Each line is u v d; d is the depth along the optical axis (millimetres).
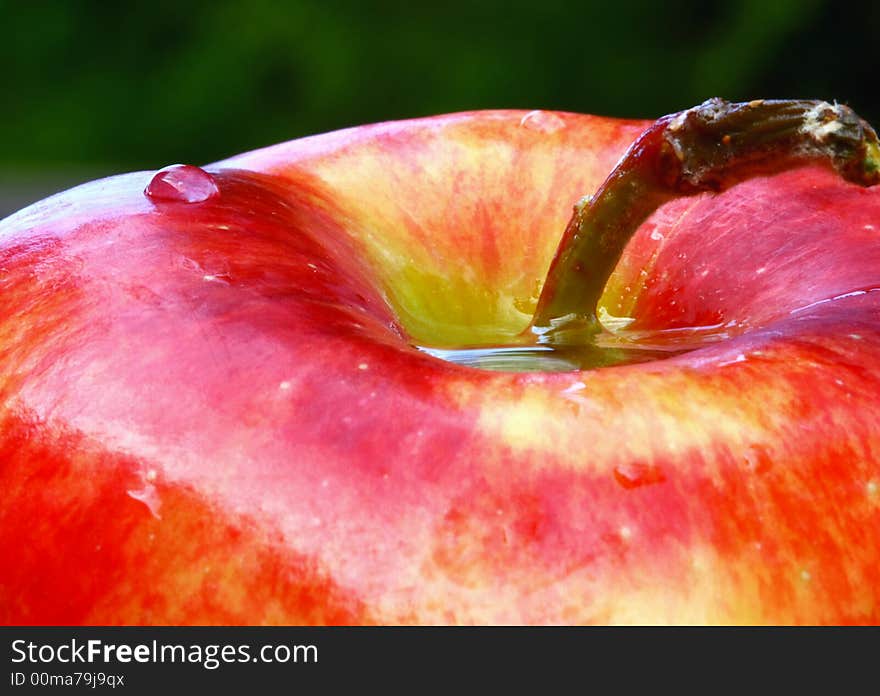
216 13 1419
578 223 261
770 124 253
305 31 1376
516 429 231
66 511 233
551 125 284
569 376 236
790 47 1247
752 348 239
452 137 281
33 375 238
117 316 239
